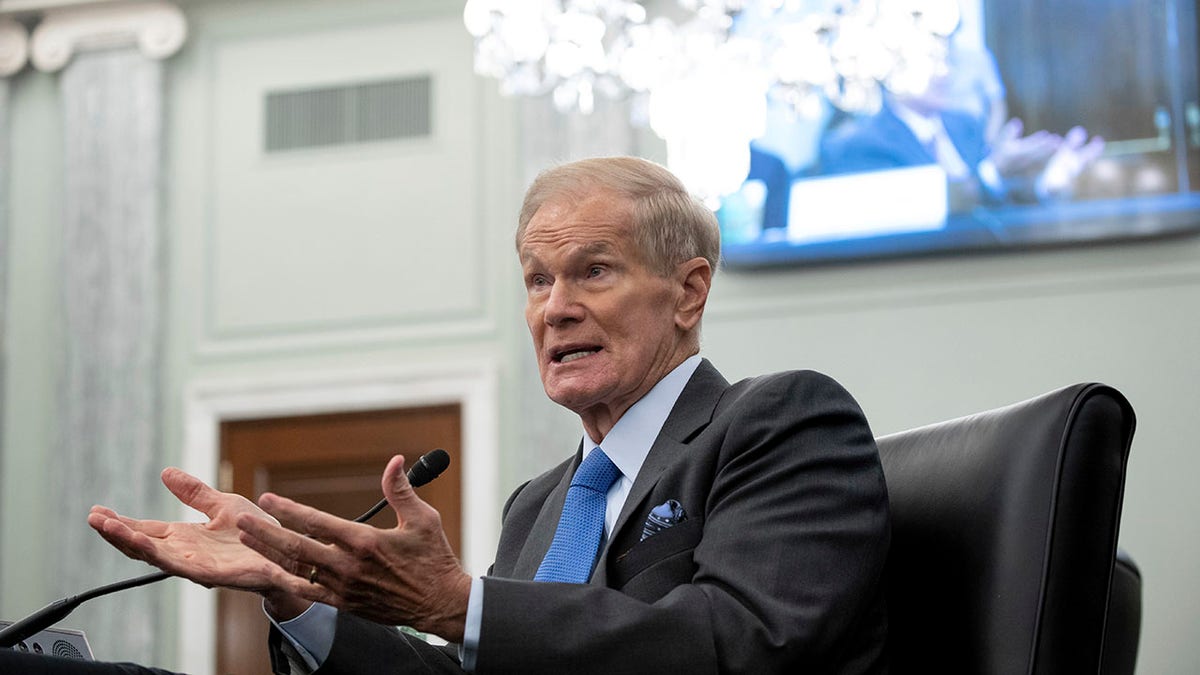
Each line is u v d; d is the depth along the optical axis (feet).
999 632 5.46
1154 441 18.44
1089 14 19.07
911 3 12.80
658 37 12.67
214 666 21.09
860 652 5.89
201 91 22.98
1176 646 17.83
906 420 19.12
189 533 5.40
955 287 19.34
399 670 5.89
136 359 22.15
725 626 5.40
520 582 5.30
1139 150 18.74
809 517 5.81
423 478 6.56
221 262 22.41
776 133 19.67
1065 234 18.75
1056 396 5.73
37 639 6.12
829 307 19.66
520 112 21.80
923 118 19.26
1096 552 5.43
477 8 13.02
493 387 21.02
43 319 22.77
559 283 6.78
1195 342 18.57
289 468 21.79
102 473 21.85
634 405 6.78
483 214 21.74
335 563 4.98
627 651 5.24
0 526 22.21
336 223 22.20
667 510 6.13
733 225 19.66
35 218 23.08
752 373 19.63
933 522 6.05
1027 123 19.01
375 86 22.50
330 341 21.81
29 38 23.47
